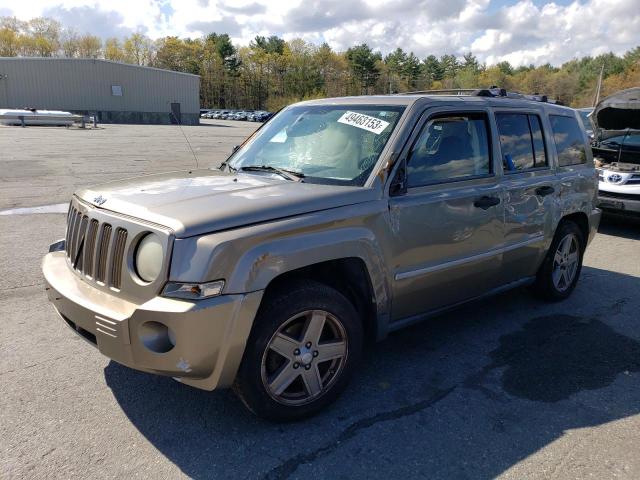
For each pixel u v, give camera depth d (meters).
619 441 3.12
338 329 3.27
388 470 2.82
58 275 3.33
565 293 5.45
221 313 2.71
